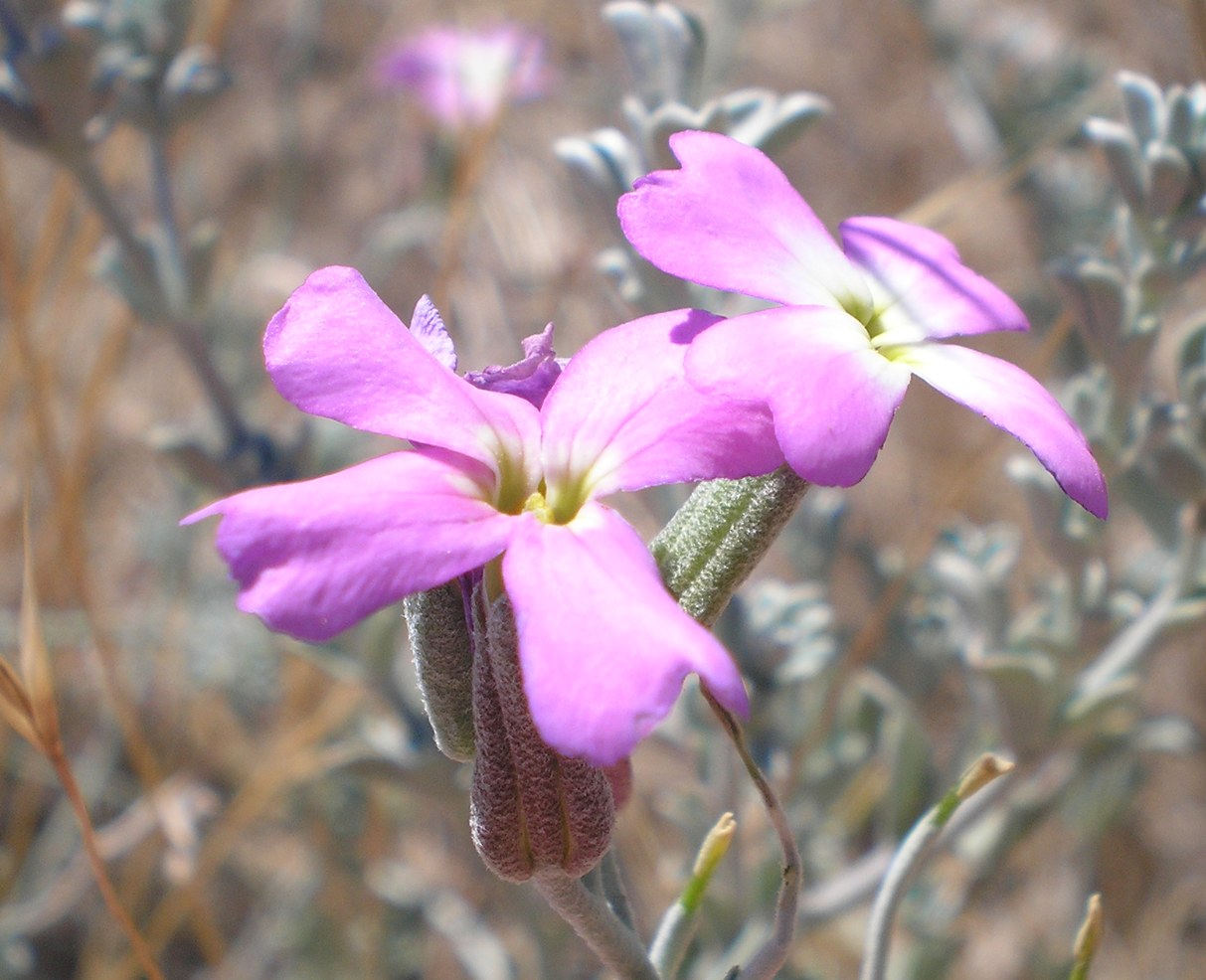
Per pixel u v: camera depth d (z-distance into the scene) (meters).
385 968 0.18
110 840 0.17
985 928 0.19
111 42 0.15
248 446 0.16
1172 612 0.14
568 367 0.09
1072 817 0.17
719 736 0.14
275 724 0.19
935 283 0.09
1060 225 0.21
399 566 0.08
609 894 0.09
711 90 0.21
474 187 0.19
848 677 0.15
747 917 0.15
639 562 0.08
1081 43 0.24
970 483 0.17
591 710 0.07
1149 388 0.20
